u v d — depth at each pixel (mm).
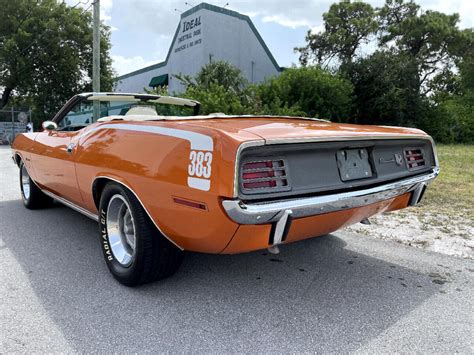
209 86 14156
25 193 5152
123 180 2539
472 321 2352
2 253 3436
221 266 3184
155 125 2467
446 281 2924
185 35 26812
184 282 2859
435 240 3867
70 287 2754
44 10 25484
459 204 5438
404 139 2809
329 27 29609
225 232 2010
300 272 3074
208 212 1995
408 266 3213
